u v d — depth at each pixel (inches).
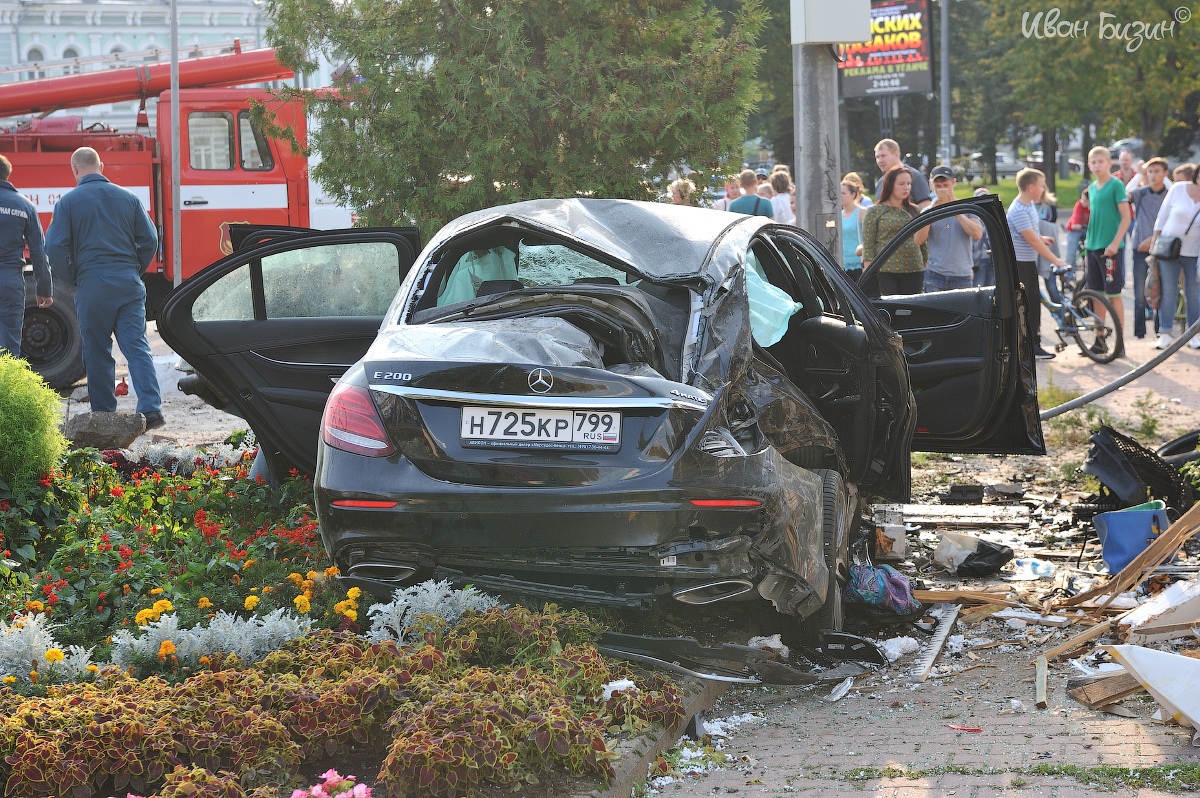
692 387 232.7
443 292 281.0
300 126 564.1
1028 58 2481.5
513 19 432.5
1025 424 369.1
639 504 222.2
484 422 226.7
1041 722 222.8
